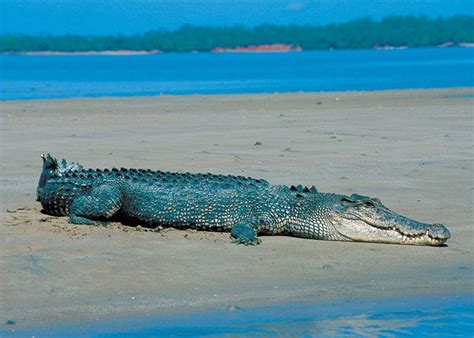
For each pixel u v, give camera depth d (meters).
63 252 26.09
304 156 44.38
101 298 22.64
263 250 27.05
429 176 38.81
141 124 61.03
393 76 147.50
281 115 67.38
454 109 71.25
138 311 21.89
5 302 22.22
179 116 67.12
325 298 23.09
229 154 45.16
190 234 28.59
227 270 24.98
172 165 41.75
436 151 46.19
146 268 24.88
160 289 23.38
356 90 103.38
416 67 195.25
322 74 160.50
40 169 40.84
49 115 68.62
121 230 28.89
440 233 27.56
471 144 48.81
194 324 21.19
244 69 195.25
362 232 28.11
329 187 36.09
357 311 22.27
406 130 55.84
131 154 45.56
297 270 25.17
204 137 52.59
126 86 119.94
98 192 29.58
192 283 23.86
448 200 33.81
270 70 186.12
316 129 56.88
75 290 23.14
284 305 22.53
